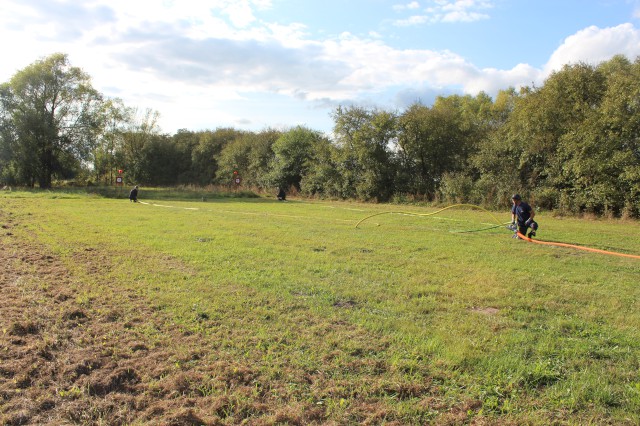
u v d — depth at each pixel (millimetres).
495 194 25547
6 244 10422
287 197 37875
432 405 3645
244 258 9352
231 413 3494
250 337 4953
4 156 38625
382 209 25406
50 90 40344
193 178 52969
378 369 4250
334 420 3408
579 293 7035
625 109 19484
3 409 3428
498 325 5477
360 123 33156
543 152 23469
